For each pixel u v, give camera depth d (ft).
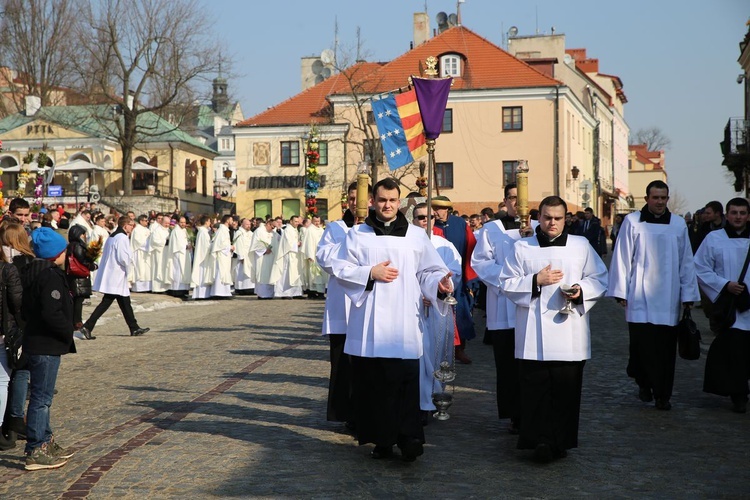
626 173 279.08
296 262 79.92
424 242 22.91
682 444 24.07
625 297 29.37
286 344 45.42
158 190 176.65
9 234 22.59
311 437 24.82
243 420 27.12
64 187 177.58
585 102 185.57
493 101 154.51
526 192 25.75
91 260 30.14
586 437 24.84
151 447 23.75
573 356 22.06
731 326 28.50
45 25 190.49
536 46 189.67
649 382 28.66
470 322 37.65
